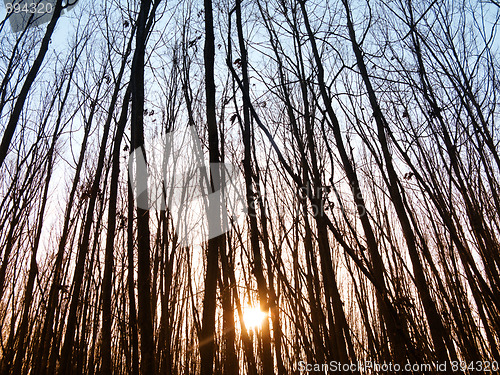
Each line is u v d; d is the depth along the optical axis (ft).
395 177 10.09
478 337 11.59
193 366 17.29
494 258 11.44
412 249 9.66
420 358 7.66
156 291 14.06
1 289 14.47
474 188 12.66
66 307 13.25
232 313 11.19
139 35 9.89
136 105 9.30
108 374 8.82
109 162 13.39
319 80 9.91
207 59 8.31
